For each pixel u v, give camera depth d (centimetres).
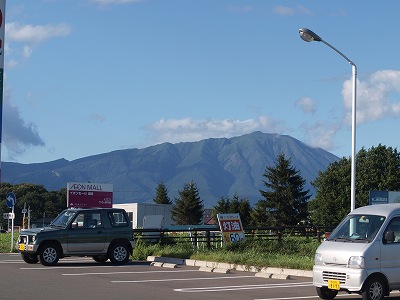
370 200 3328
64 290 1712
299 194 8969
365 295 1477
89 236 2523
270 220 8944
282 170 9056
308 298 1608
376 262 1498
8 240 4059
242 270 2338
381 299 1495
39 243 2452
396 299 1628
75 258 2916
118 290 1730
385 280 1502
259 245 2838
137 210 8088
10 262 2620
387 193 3366
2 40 1689
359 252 1495
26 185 13188
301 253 2648
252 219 9094
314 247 2788
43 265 2462
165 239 3275
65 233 2491
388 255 1516
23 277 2033
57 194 12850
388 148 7688
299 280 2020
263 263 2316
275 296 1644
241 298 1598
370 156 7694
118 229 2583
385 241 1524
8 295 1595
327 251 1559
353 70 2570
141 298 1576
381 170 7656
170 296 1620
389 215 1559
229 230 3003
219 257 2509
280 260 2333
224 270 2252
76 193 4375
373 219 1567
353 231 1584
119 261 2572
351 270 1491
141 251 2803
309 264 2192
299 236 3781
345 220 1636
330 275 1535
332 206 7806
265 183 9194
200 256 2609
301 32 2467
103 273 2198
